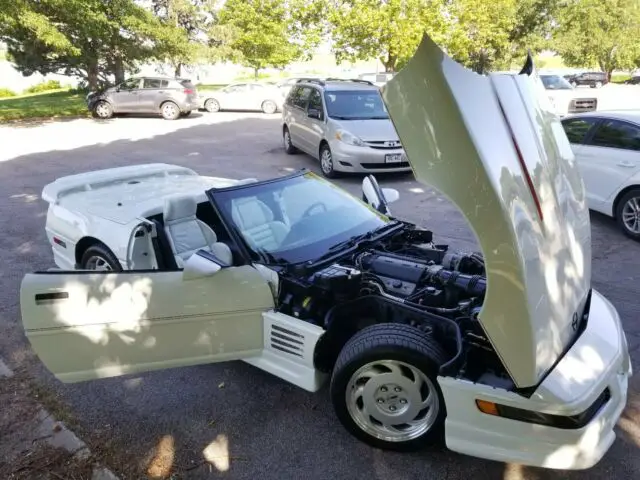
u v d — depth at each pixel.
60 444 3.02
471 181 2.10
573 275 2.72
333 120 9.78
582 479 2.71
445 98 2.03
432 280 3.27
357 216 4.07
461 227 6.93
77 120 19.03
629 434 3.02
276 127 17.17
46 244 6.34
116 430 3.14
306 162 11.55
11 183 9.58
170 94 19.31
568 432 2.39
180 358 3.32
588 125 6.80
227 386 3.57
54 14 18.91
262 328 3.26
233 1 26.61
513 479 2.72
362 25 18.59
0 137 15.09
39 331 3.21
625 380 2.78
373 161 9.30
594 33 34.97
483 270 3.44
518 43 29.23
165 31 22.02
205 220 4.51
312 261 3.39
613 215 6.56
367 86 10.78
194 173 5.91
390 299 3.05
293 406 3.35
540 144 2.54
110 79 26.27
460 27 19.20
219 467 2.85
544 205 2.44
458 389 2.54
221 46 26.69
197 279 3.15
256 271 3.21
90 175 5.41
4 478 2.78
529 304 2.22
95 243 4.46
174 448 2.99
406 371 2.77
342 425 3.01
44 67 23.78
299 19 21.94
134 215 4.29
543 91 2.87
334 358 3.20
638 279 5.21
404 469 2.81
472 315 2.80
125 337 3.25
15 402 3.41
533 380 2.35
